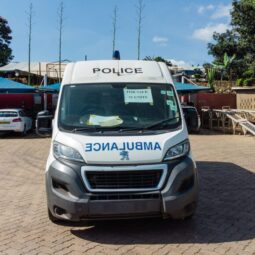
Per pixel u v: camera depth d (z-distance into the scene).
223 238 6.27
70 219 6.02
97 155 5.96
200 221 7.06
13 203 8.47
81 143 6.10
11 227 6.88
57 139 6.35
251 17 34.75
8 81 26.25
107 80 7.18
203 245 5.99
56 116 6.76
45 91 26.25
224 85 41.50
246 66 42.47
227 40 43.69
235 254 5.65
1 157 15.01
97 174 5.92
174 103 6.93
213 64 45.47
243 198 8.60
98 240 6.24
